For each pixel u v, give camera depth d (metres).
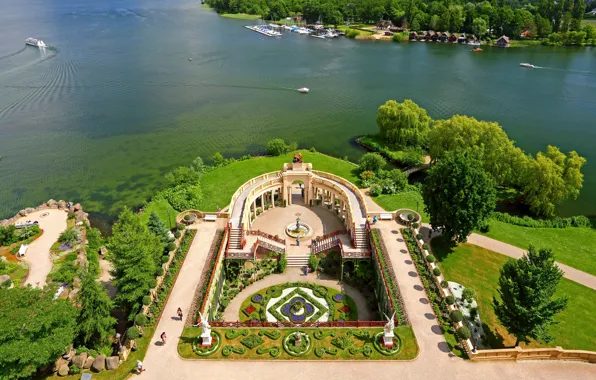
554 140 138.12
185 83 198.38
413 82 197.12
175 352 55.50
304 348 55.56
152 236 70.38
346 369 53.00
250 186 92.38
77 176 118.25
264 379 51.94
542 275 53.69
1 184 114.25
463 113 160.12
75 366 53.16
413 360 53.84
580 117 156.25
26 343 47.16
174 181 107.00
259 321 64.31
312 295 72.12
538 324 53.69
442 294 63.59
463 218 73.06
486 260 78.25
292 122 154.38
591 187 111.12
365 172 109.31
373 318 67.69
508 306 56.00
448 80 199.00
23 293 50.88
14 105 170.88
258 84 197.12
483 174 74.56
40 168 122.75
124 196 107.69
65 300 55.66
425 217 91.12
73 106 170.25
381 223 82.00
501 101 172.00
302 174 93.12
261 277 75.81
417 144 130.88
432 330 58.06
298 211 94.31
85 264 76.44
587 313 67.38
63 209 99.06
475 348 57.91
